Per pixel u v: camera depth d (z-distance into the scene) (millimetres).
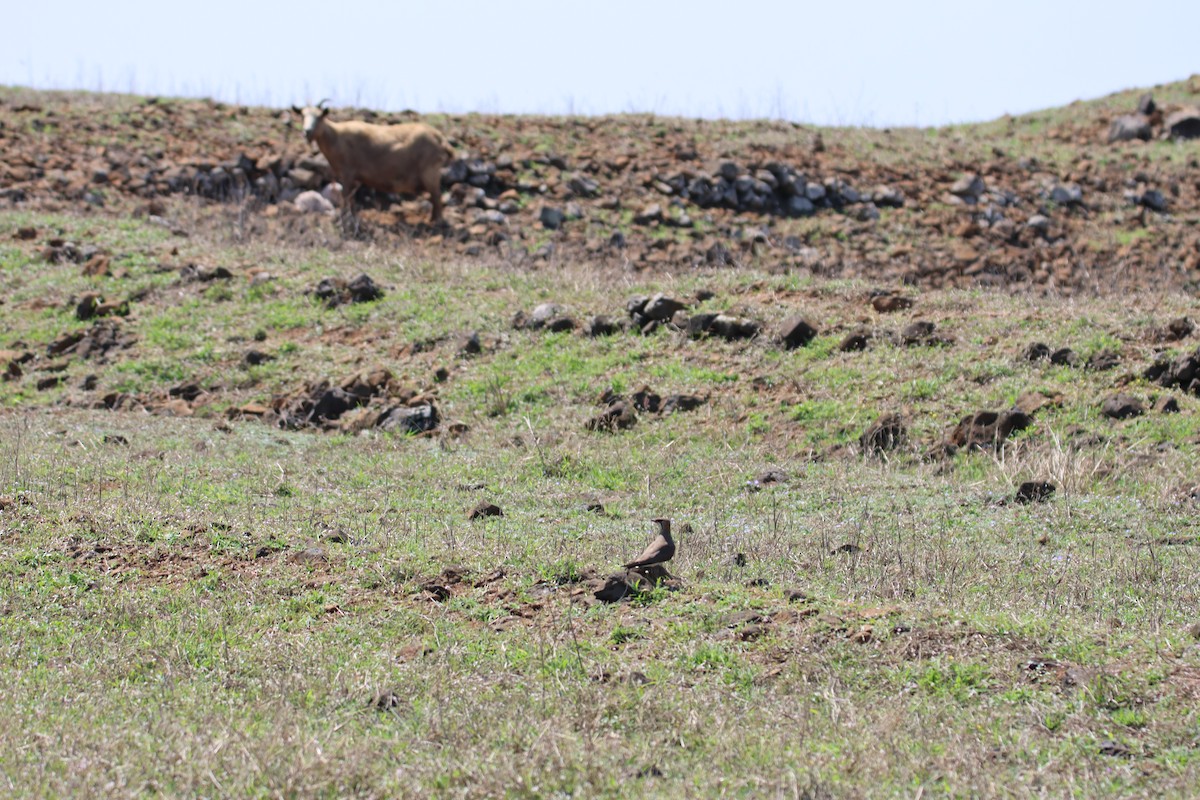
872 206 88812
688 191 87562
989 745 17562
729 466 39219
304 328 54500
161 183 79250
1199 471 36375
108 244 64062
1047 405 41969
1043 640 21578
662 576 25312
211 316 55719
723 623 22844
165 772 16078
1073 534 31578
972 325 49438
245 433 43875
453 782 16062
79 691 19688
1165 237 90125
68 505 30891
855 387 45062
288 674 20359
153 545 28125
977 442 40094
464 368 49906
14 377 50844
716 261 75750
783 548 29297
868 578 26469
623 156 91750
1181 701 18891
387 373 48531
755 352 48625
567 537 29969
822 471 38688
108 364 51812
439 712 18531
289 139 90125
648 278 63438
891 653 21156
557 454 40594
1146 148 106438
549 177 87750
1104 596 25328
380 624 23391
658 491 36906
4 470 34375
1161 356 43938
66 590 25141
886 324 49375
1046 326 48781
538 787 15789
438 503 34281
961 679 20094
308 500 33719
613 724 18406
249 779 15781
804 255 80875
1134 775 16625
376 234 73812
